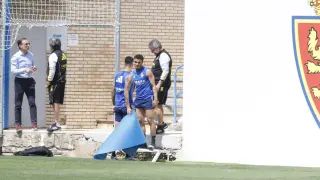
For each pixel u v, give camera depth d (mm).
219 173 47688
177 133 58625
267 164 54906
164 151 56375
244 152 55094
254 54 54969
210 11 55344
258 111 54969
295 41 54719
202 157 55562
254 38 54938
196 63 55594
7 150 59281
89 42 69188
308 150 54688
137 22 70812
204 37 55438
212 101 55438
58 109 59781
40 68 69688
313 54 54594
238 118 55156
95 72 69375
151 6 71062
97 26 60531
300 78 54688
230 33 55188
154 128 56875
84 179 43344
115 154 56688
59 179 43250
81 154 58625
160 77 58500
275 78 54875
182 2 71375
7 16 61000
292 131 54812
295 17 54688
